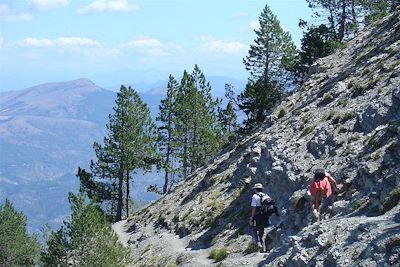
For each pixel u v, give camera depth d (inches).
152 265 1290.6
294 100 1747.0
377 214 660.7
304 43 2417.6
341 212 753.0
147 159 2706.7
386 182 713.0
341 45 2086.6
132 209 2844.5
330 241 627.5
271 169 1163.9
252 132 2037.4
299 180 997.2
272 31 2556.6
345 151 936.9
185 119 2950.3
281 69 2608.3
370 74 1266.0
